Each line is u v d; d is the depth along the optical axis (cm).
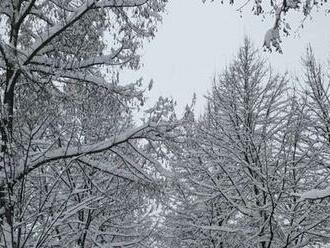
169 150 637
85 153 622
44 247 600
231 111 1169
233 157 1085
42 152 595
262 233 986
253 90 1184
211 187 1066
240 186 1103
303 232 955
